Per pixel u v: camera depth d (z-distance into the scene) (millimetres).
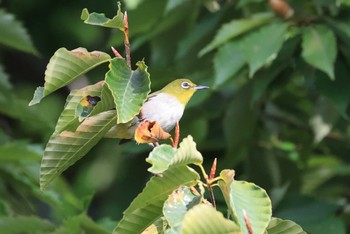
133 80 6012
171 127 8672
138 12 11875
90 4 15984
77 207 11664
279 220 5977
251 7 12336
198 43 12227
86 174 14938
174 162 5828
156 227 6113
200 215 5375
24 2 16406
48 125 12594
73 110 6117
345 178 13469
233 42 10727
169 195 5789
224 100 12906
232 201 5727
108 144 14742
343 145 13828
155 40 12641
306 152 13453
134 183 13656
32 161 11914
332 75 10164
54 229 9938
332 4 10945
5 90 12445
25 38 11883
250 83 12180
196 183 6000
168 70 11672
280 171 13117
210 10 13016
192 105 11664
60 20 16484
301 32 10836
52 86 6145
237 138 12422
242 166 13242
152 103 8562
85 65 6141
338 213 12297
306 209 11758
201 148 12859
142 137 6230
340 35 11148
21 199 12578
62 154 6328
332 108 12148
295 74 11969
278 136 13633
